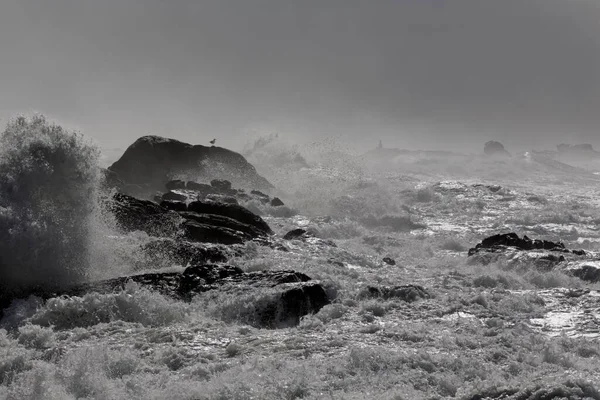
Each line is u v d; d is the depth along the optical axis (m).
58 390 10.46
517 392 9.63
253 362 11.55
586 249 33.00
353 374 10.88
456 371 11.00
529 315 15.48
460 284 19.31
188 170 49.34
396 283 19.27
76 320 15.09
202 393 10.02
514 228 37.97
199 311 15.66
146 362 12.00
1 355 12.47
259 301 15.51
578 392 9.48
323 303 16.06
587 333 14.09
